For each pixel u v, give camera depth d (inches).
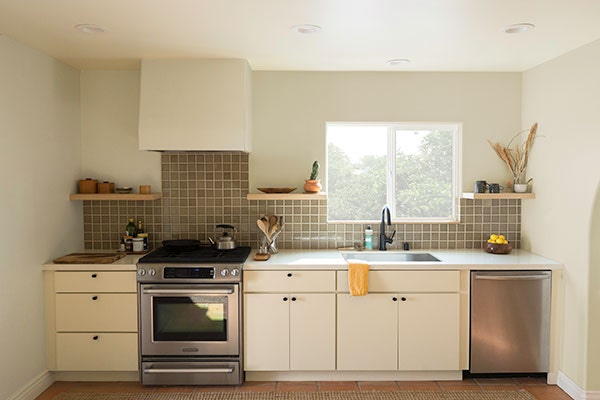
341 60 142.4
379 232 162.2
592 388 125.0
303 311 136.0
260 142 159.0
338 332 136.7
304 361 136.9
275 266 134.9
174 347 134.4
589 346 124.0
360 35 116.9
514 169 158.7
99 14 102.0
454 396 130.4
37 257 131.9
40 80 133.0
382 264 135.2
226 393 132.4
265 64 147.7
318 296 135.9
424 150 163.8
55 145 141.6
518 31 113.3
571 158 131.2
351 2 94.4
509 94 159.8
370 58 139.9
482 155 160.6
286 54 135.3
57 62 142.3
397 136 163.5
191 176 159.8
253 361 136.6
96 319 135.6
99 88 157.6
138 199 151.5
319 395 131.2
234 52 132.9
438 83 159.2
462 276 136.7
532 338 137.3
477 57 138.9
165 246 145.7
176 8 98.1
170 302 133.7
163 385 137.7
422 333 137.0
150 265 133.0
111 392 133.0
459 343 137.3
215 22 107.1
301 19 105.0
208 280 133.0
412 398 129.3
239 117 139.8
